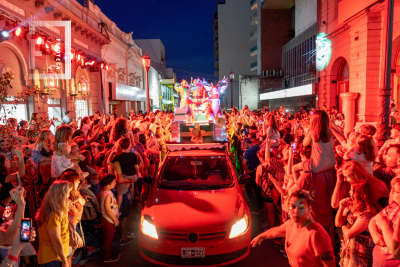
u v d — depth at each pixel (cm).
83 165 461
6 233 255
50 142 511
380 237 229
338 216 300
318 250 228
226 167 526
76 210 338
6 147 532
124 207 465
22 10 1090
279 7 4497
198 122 749
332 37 2156
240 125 1090
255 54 5791
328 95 2256
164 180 501
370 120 1527
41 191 462
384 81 580
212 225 373
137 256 436
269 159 469
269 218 471
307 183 366
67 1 1483
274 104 4128
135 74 3259
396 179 224
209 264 367
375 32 1491
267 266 396
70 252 324
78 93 1625
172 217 389
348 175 280
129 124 1048
